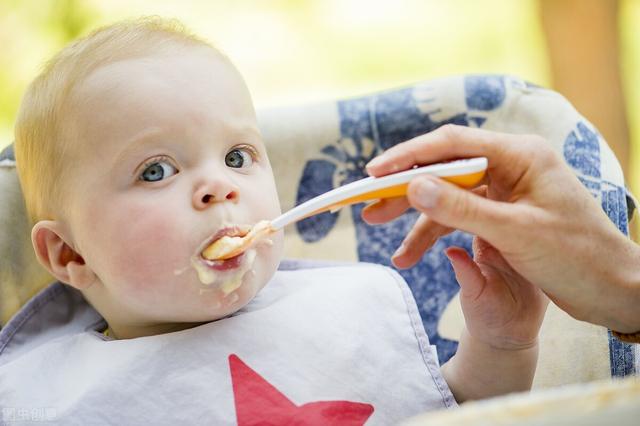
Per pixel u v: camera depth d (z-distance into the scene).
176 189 0.89
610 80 2.34
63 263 1.00
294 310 0.99
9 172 1.13
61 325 1.12
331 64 2.81
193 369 0.92
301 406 0.90
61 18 2.59
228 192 0.88
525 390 0.96
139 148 0.90
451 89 1.20
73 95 0.94
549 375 1.02
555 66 2.36
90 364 0.96
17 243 1.12
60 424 0.90
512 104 1.18
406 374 0.96
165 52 0.95
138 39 0.97
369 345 0.97
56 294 1.12
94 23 2.61
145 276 0.89
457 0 2.90
